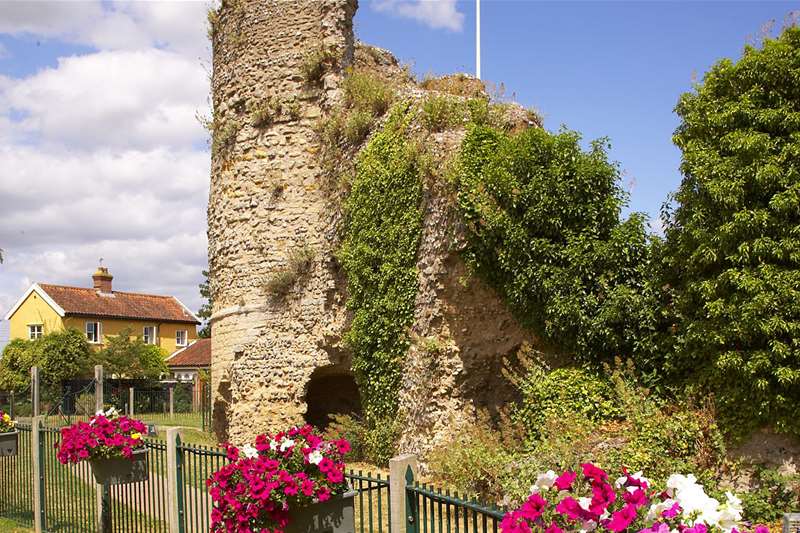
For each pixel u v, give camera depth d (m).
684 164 10.38
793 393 9.32
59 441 10.67
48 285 45.25
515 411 11.89
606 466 9.18
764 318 9.28
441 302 13.31
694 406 10.16
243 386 17.52
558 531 4.08
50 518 11.06
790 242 9.31
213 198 19.31
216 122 19.41
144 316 47.47
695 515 4.00
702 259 10.09
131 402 28.70
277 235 17.72
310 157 17.77
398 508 5.77
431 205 13.72
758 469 9.37
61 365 37.66
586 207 11.79
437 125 14.26
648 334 10.98
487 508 4.98
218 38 19.64
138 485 10.11
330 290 16.52
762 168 9.55
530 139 12.16
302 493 6.23
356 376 15.12
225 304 18.42
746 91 10.24
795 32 10.20
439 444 12.32
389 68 20.34
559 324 11.56
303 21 18.20
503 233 12.11
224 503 6.41
